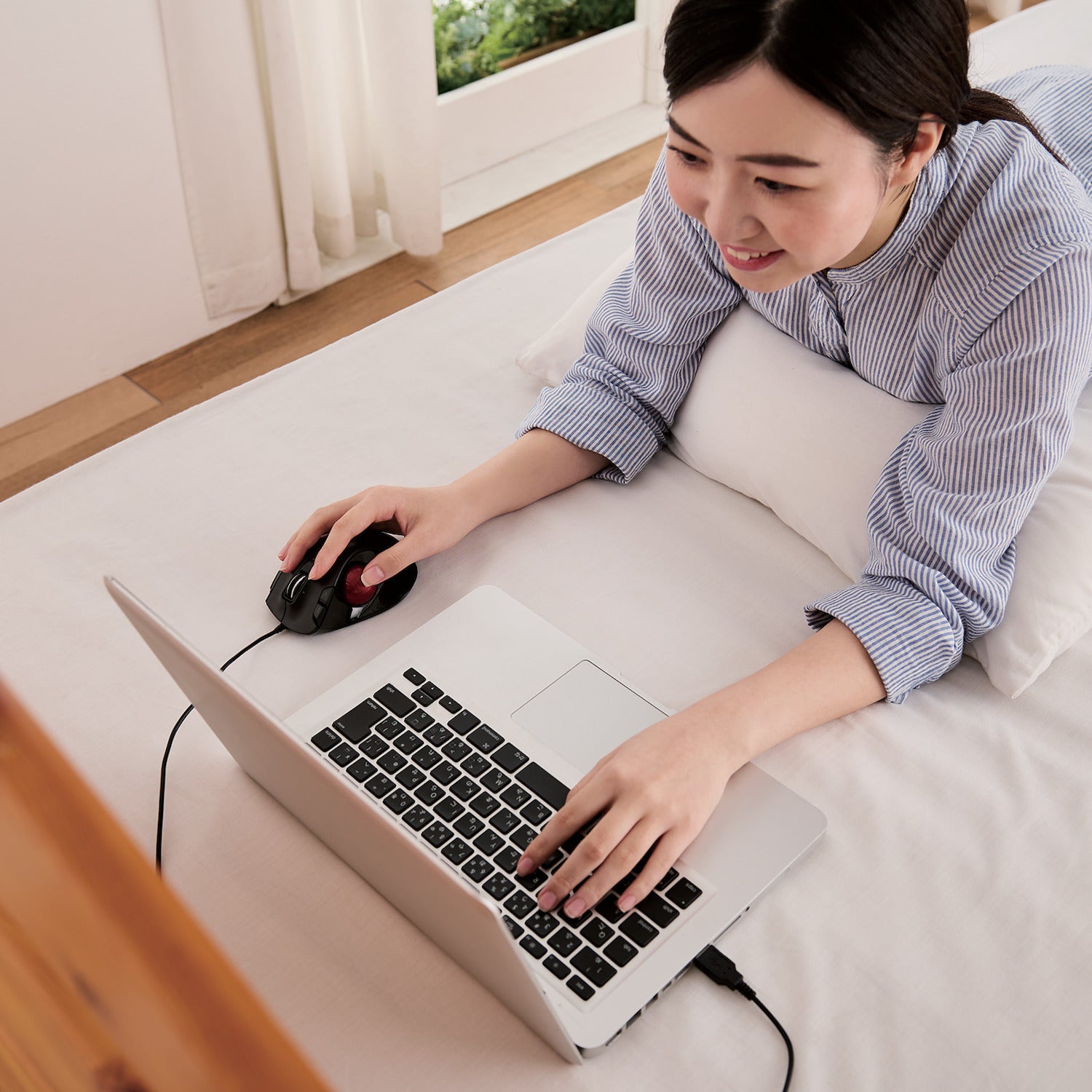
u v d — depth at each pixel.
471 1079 0.66
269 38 1.79
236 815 0.81
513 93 2.44
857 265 0.93
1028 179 0.89
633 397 1.11
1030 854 0.78
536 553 1.02
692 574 1.00
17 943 0.20
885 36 0.65
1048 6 1.71
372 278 2.19
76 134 1.71
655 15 2.55
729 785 0.80
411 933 0.74
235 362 1.99
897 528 0.92
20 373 1.84
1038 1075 0.66
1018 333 0.87
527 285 1.37
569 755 0.82
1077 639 0.91
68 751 0.85
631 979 0.69
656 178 1.06
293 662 0.92
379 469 1.11
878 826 0.79
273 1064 0.19
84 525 1.05
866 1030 0.68
